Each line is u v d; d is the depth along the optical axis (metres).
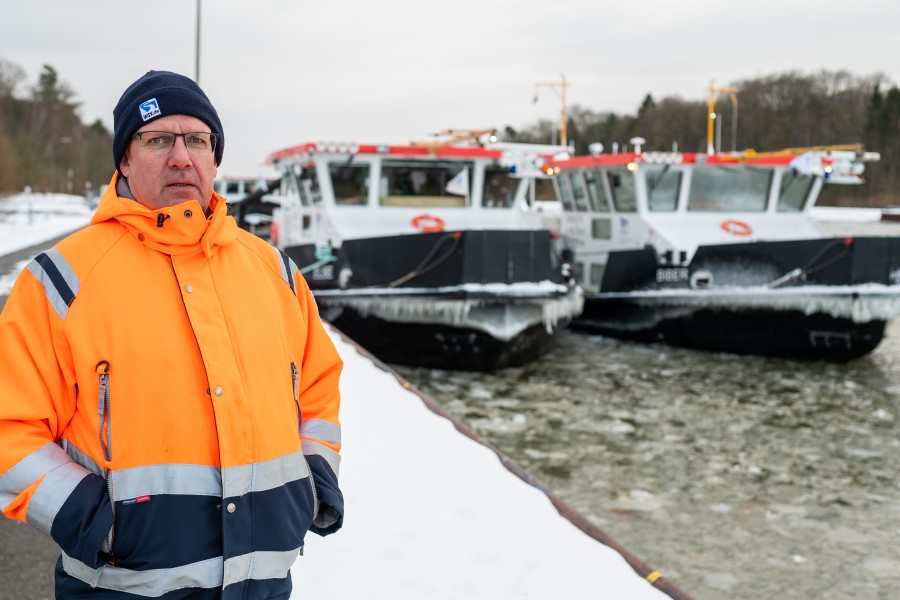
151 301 1.67
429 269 10.66
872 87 76.38
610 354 12.78
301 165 12.70
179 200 1.75
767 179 13.83
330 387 2.01
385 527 3.78
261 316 1.79
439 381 10.83
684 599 3.15
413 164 12.42
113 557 1.62
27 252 23.38
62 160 91.38
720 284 12.31
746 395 10.16
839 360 11.84
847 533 5.91
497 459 4.88
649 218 13.61
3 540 3.98
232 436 1.67
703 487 6.90
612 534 5.89
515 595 3.19
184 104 1.74
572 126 79.62
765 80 77.75
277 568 1.72
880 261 11.15
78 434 1.67
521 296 10.52
